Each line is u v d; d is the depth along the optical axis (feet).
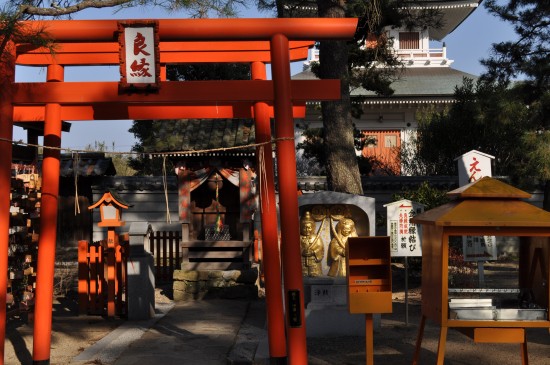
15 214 31.17
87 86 23.72
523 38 48.47
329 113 42.65
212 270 40.42
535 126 44.70
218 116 26.22
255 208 44.88
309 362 24.11
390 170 81.00
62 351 26.04
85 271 34.17
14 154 31.89
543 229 19.19
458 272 42.01
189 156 40.68
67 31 23.11
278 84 23.21
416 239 31.37
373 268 21.80
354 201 29.43
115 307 33.65
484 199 19.83
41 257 23.73
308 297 29.27
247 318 33.50
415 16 49.52
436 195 47.67
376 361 24.00
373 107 98.63
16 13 22.54
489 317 19.39
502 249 64.18
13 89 23.52
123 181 66.18
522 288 21.94
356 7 44.01
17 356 25.45
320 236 30.09
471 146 67.56
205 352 25.62
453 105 72.23
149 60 23.12
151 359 24.41
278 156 23.11
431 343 26.94
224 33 23.18
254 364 24.02
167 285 46.68
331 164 42.39
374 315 29.58
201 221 41.86
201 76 76.02
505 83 48.96
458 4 94.84
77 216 67.51
